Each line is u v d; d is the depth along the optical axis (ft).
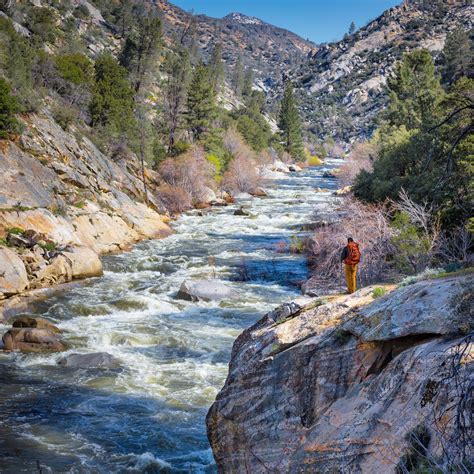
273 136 363.97
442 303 24.09
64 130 132.87
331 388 26.18
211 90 228.84
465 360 19.94
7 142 105.60
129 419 43.62
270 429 27.84
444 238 68.44
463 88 94.99
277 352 29.73
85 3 417.90
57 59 180.24
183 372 52.29
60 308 70.64
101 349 57.88
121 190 134.41
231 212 156.04
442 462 17.51
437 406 19.38
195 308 72.79
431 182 86.38
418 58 211.20
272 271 92.53
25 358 54.65
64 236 93.40
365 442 21.65
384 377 23.43
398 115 204.23
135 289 81.56
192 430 42.29
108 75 191.42
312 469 23.21
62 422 42.78
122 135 157.48
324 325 29.32
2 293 69.82
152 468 37.27
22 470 36.29
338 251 77.77
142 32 269.64
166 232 125.08
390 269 67.46
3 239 82.43
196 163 172.65
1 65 136.56
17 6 288.10
